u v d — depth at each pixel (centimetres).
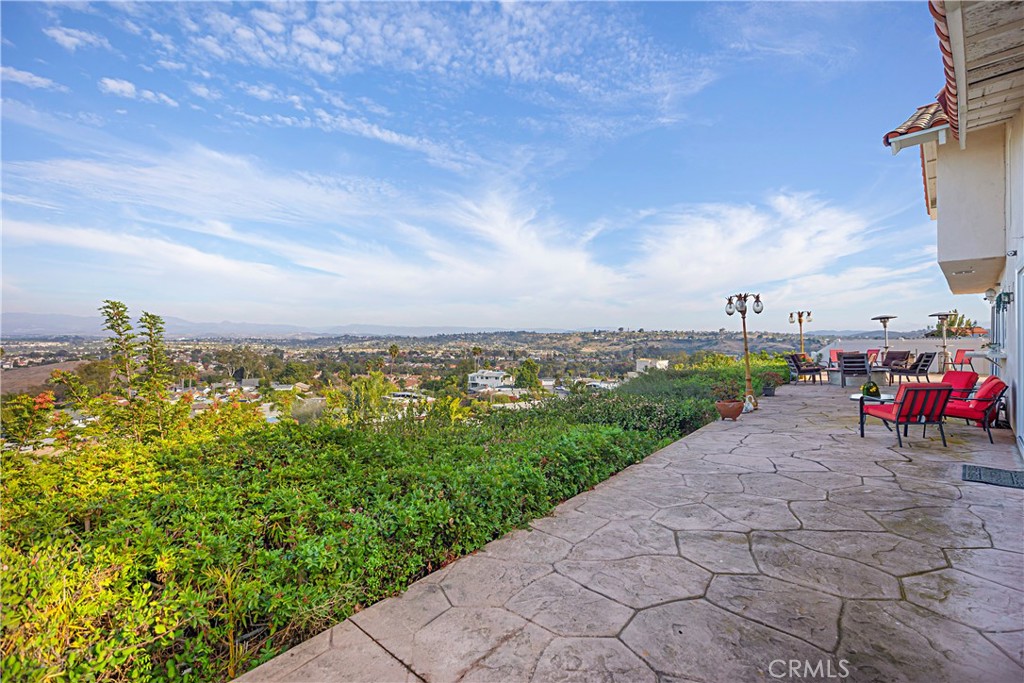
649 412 809
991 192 662
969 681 186
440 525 306
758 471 504
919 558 292
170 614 206
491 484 365
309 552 243
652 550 317
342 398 672
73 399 475
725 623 231
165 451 415
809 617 234
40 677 171
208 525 260
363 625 238
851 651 207
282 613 227
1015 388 605
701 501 413
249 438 477
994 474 460
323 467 396
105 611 194
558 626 232
